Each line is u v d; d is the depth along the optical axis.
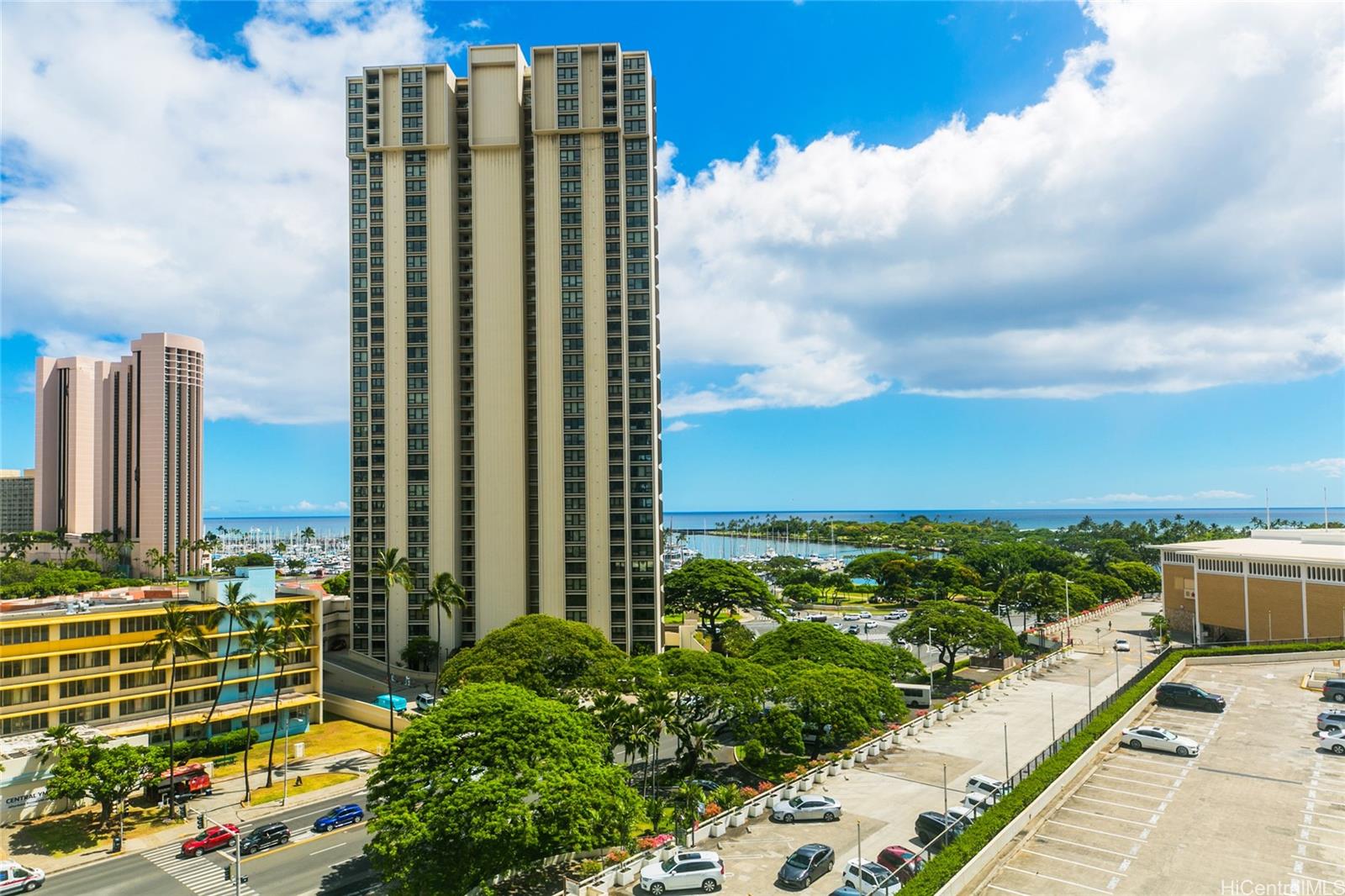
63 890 48.84
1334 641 100.19
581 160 123.00
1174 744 62.91
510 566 118.88
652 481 119.56
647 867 44.31
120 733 71.19
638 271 121.62
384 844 41.50
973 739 71.69
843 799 56.91
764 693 65.44
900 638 100.31
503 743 46.62
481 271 122.88
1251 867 43.25
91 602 85.06
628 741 58.34
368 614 120.44
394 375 123.25
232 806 63.78
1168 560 132.88
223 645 82.94
